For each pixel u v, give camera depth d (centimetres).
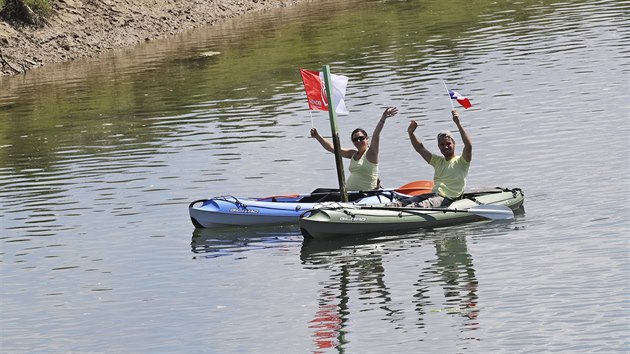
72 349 2091
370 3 6956
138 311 2269
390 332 2052
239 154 3559
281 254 2586
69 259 2642
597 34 5088
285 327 2120
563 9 5934
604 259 2333
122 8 6419
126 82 5056
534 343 1942
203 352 2028
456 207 2750
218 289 2370
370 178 2877
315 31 6038
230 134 3862
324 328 2097
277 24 6425
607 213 2645
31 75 5466
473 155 3300
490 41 5209
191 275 2473
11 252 2720
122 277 2491
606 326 1984
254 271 2472
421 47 5234
